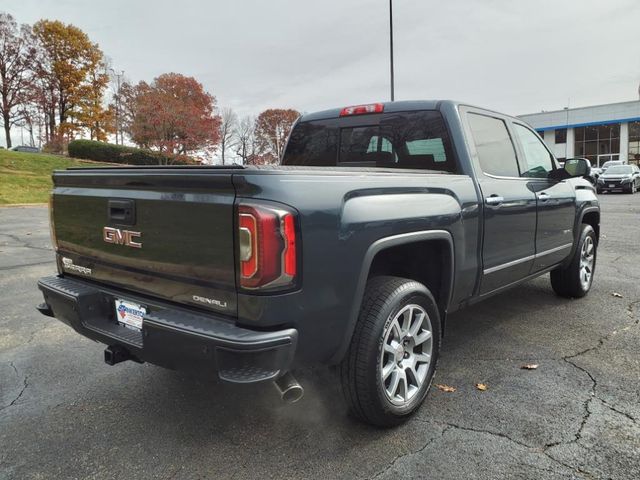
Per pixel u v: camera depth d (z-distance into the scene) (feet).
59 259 10.31
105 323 8.97
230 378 6.65
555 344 12.98
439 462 7.86
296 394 7.36
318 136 14.16
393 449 8.26
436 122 11.65
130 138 139.23
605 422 9.01
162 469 7.84
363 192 8.11
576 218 16.20
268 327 6.87
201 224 7.21
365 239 7.89
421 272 10.38
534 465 7.75
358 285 7.82
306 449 8.30
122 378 11.34
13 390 10.76
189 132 104.47
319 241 7.21
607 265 23.21
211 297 7.25
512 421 9.08
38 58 155.02
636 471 7.58
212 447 8.43
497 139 12.64
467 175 11.00
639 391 10.23
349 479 7.48
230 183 6.85
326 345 7.66
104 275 9.11
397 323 8.76
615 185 79.36
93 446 8.52
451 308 10.73
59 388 10.84
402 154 12.32
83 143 110.83
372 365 8.18
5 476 7.70
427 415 9.36
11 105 155.63
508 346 12.88
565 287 17.12
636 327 14.25
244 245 6.67
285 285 6.84
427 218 9.14
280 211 6.71
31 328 15.03
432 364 9.55
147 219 7.98
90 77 165.07
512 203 12.07
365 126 13.11
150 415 9.58
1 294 19.17
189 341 6.95
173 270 7.70
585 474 7.52
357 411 8.55
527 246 13.12
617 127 148.36
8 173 82.84
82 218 9.36
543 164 14.99
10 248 30.63
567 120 155.02
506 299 17.44
